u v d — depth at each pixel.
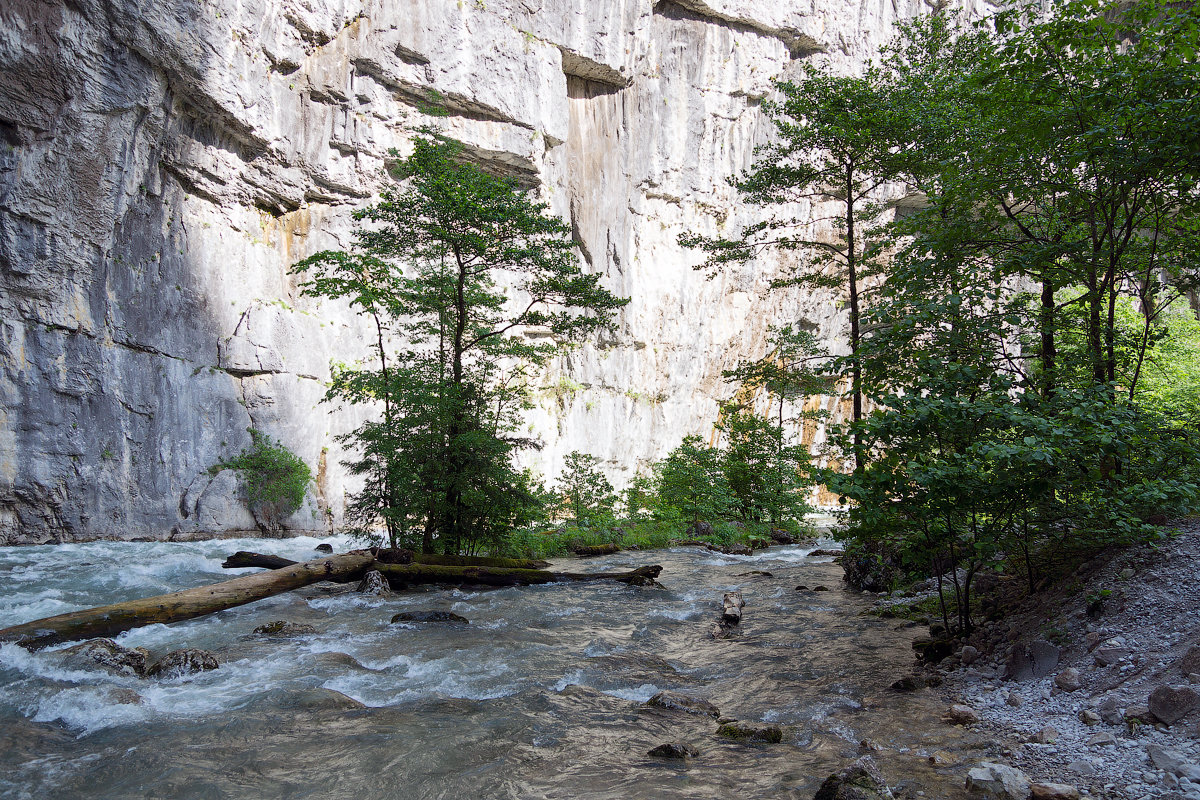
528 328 28.06
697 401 35.34
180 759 4.37
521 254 12.83
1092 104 7.15
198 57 18.12
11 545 16.22
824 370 7.38
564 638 8.16
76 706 5.34
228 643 7.71
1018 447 5.36
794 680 6.26
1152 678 4.46
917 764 4.15
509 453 15.55
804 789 3.89
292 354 20.91
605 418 31.27
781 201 15.69
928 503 6.00
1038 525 6.24
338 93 22.42
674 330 33.97
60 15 15.44
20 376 16.14
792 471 23.69
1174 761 3.65
